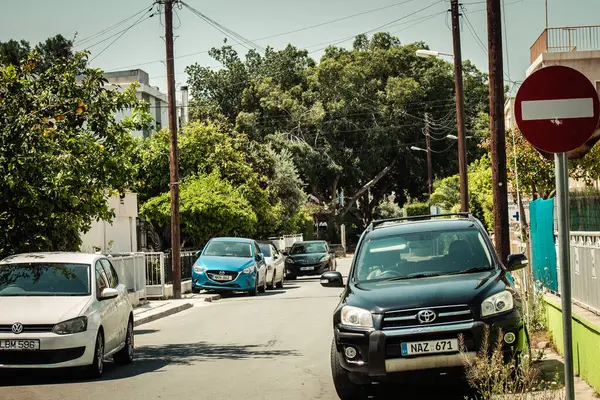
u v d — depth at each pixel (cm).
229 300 2623
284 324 1773
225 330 1709
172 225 2634
